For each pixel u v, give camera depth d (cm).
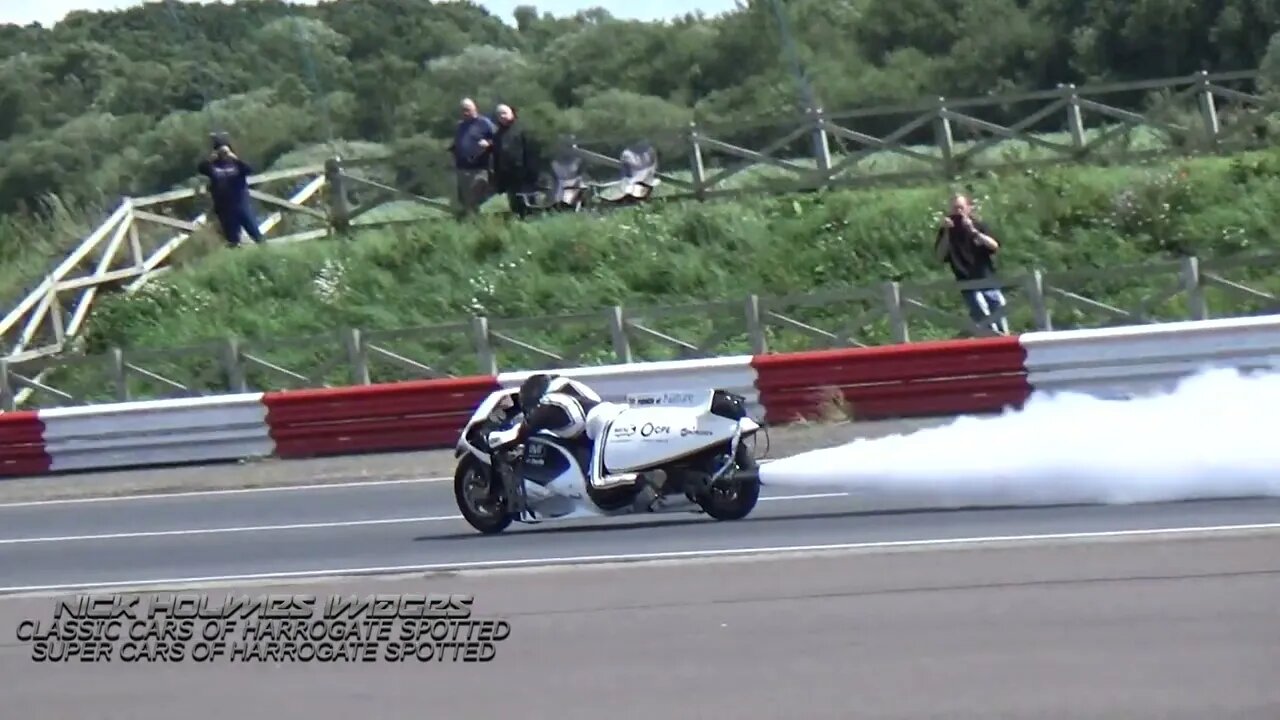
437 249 7044
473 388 5075
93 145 15338
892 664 2244
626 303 6619
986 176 6988
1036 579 2639
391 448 5147
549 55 15525
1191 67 10688
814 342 6150
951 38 12544
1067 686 2078
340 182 7606
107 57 17750
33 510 4766
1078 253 6400
